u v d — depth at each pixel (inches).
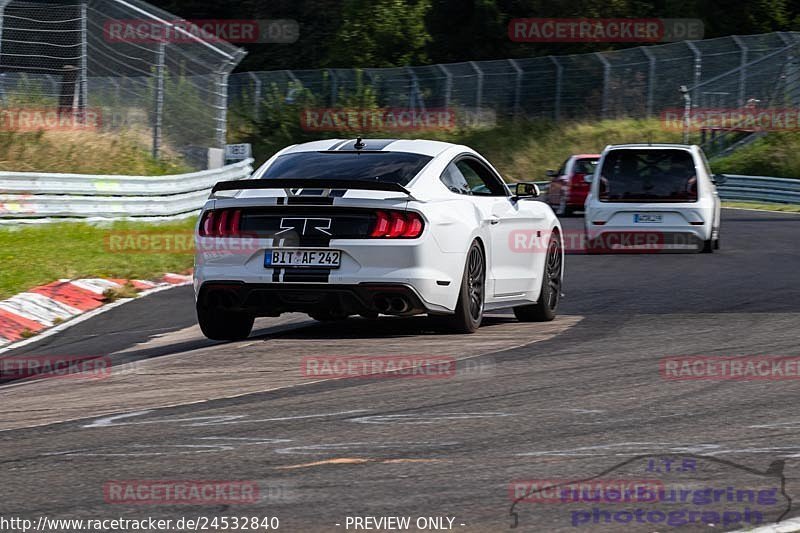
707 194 2160.4
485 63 5600.4
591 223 2202.3
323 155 1131.9
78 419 783.7
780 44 5246.1
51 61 3363.7
